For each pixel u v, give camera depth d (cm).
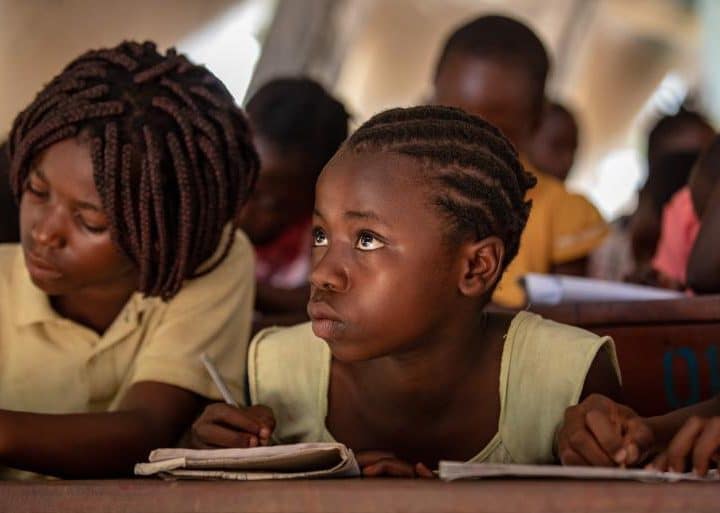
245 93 634
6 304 229
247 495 133
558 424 184
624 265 488
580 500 122
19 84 491
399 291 166
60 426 194
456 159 170
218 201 218
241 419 182
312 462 148
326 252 168
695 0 1240
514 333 190
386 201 165
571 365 184
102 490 140
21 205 213
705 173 325
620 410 159
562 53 1280
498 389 188
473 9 1112
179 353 223
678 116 558
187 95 213
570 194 393
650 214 446
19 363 226
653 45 1301
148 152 206
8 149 222
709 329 220
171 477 150
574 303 232
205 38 606
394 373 184
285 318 264
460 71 373
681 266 370
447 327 177
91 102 207
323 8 841
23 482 146
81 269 208
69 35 506
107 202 204
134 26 538
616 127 1338
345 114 370
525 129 380
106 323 228
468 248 171
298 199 355
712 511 120
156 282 218
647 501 121
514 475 128
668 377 223
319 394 198
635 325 226
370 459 169
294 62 810
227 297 235
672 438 156
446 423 190
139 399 216
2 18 479
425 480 130
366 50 971
